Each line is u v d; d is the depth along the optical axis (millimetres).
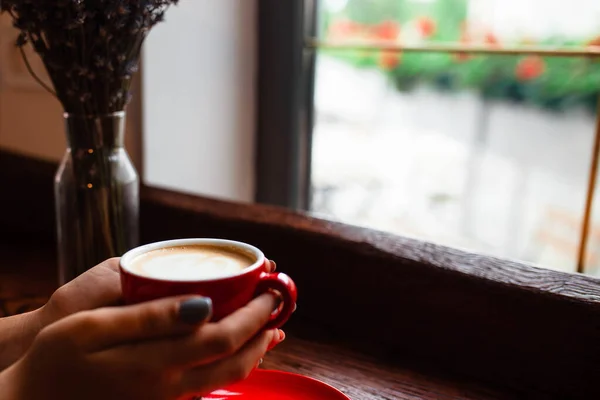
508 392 648
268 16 1290
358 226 794
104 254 715
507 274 659
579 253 1062
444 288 682
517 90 1193
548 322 627
